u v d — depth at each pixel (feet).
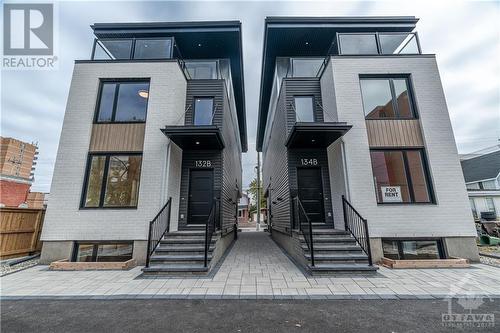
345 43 24.02
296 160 23.61
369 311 9.32
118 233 18.65
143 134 21.21
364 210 18.92
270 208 44.24
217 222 23.09
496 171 48.52
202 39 28.58
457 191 19.13
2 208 19.20
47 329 8.07
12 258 19.61
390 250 18.52
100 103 21.98
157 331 7.90
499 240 26.05
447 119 20.63
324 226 21.76
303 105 25.30
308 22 26.84
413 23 25.86
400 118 21.04
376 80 22.08
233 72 35.91
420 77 21.71
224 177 25.88
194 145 23.09
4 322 8.57
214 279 13.75
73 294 11.40
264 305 9.97
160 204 19.33
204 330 7.94
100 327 8.18
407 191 19.61
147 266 15.06
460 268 16.01
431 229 18.49
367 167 19.77
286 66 31.37
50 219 18.79
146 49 24.49
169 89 22.04
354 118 20.77
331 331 7.82
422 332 7.70
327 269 14.37
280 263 18.12
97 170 20.43
